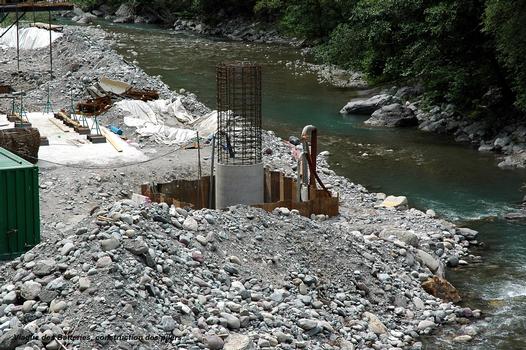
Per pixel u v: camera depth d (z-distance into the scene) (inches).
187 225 681.6
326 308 657.0
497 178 1173.7
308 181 920.9
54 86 1503.4
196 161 1072.8
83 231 622.2
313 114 1609.3
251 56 2400.3
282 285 660.7
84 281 558.9
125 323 528.7
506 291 767.7
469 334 668.1
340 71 2081.7
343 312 655.8
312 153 916.6
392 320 676.7
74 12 3619.6
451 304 723.4
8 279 600.7
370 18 1624.0
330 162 1256.2
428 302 718.5
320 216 895.1
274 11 2992.1
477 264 840.9
